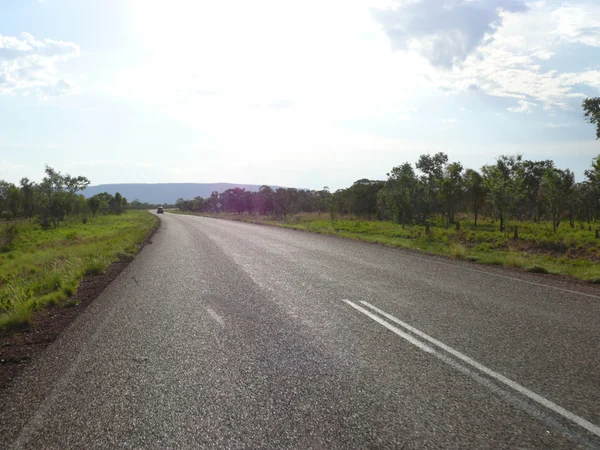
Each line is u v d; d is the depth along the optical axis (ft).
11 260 61.16
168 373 12.10
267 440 8.33
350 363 12.55
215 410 9.68
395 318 17.78
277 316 18.57
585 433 8.46
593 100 48.26
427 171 112.37
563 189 81.25
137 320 18.52
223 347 14.38
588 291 23.77
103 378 11.89
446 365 12.26
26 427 9.22
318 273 31.09
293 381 11.28
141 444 8.34
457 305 20.20
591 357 12.84
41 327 18.17
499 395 10.23
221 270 33.55
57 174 150.41
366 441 8.23
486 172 79.82
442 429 8.64
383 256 42.29
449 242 63.16
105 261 40.06
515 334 15.31
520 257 37.09
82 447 8.31
